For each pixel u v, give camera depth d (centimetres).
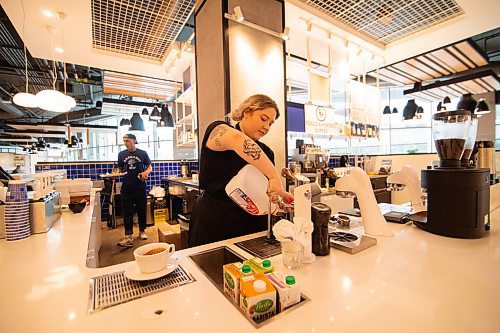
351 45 293
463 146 106
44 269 77
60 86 521
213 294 61
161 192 446
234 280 58
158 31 251
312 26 253
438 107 544
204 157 123
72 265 80
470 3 220
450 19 246
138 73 373
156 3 210
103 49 289
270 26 200
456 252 84
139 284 66
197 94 221
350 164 461
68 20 229
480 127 541
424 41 285
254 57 192
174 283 66
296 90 531
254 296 52
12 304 58
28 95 196
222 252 95
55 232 119
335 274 70
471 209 96
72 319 52
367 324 49
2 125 749
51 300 59
